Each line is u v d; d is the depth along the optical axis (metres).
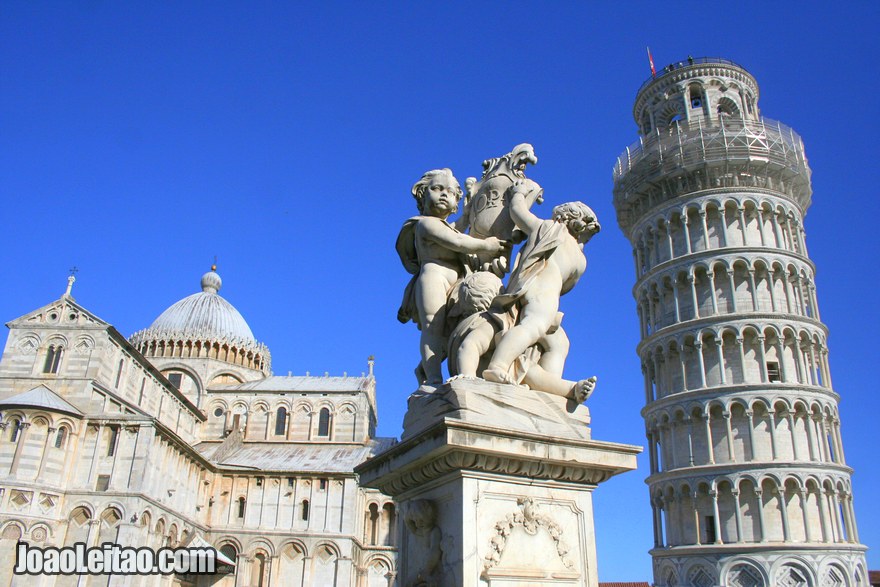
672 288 55.78
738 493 47.09
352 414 78.19
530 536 4.42
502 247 5.76
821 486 46.78
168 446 55.44
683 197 56.91
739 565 45.12
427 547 4.57
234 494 65.56
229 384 81.88
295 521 64.25
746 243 54.97
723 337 52.19
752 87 64.12
